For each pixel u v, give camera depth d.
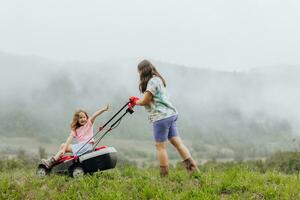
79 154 10.66
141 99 9.78
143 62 9.98
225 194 8.86
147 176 10.32
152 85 9.69
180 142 10.09
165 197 8.42
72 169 10.45
